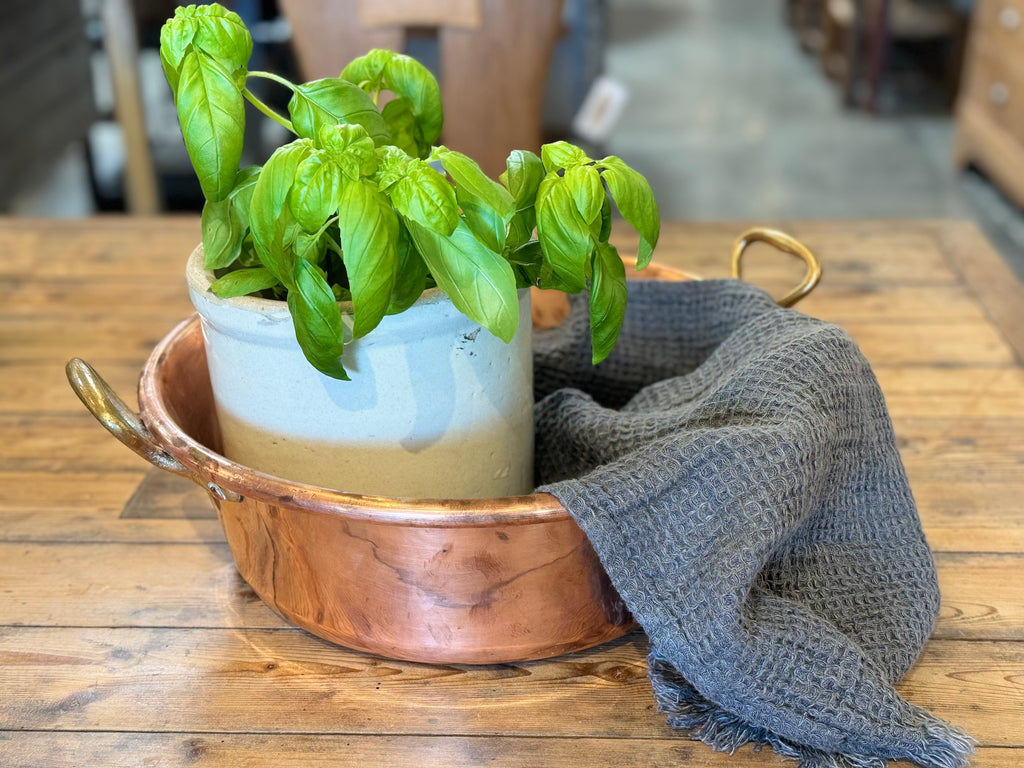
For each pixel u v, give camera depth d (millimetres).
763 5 6152
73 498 832
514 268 598
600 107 2221
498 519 540
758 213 3193
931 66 4496
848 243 1289
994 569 733
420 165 506
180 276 1230
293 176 512
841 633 588
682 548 562
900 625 632
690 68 4836
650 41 5367
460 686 635
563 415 732
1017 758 576
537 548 577
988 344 1050
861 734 560
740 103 4297
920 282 1186
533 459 734
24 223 1378
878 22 3959
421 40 2467
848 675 566
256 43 2609
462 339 606
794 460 585
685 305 819
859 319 1104
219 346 624
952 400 951
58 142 2648
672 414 672
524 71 1442
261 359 605
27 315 1137
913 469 850
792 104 4262
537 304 930
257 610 705
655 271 887
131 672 649
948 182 3404
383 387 604
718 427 623
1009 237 2965
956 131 3461
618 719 610
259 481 559
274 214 518
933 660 653
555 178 533
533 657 632
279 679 642
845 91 4176
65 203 2977
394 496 604
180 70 555
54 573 743
